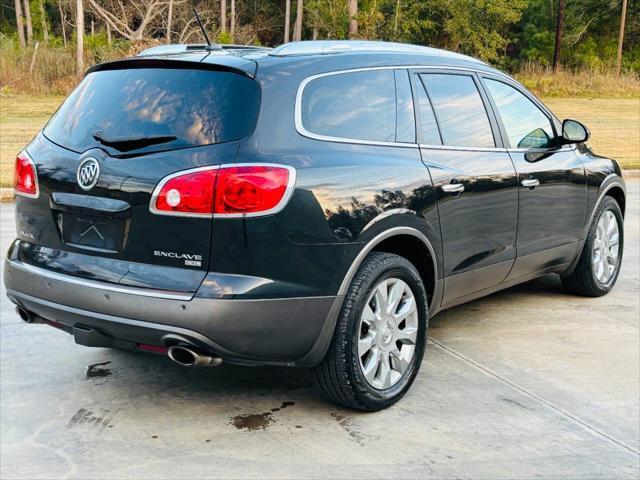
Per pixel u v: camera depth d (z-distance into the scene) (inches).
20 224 161.5
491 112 194.7
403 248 170.2
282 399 164.2
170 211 136.6
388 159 159.5
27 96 1086.4
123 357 188.1
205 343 135.9
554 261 219.1
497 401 163.8
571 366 184.4
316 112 150.2
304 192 140.6
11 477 131.5
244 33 2042.3
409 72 173.8
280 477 131.8
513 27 2367.1
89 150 147.6
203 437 146.6
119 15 1752.0
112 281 141.7
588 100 1305.4
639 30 2215.8
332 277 144.7
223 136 138.9
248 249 135.7
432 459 138.5
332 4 1604.3
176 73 148.6
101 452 140.7
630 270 280.4
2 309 226.5
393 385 160.2
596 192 230.5
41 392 166.7
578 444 145.2
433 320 218.5
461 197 174.9
